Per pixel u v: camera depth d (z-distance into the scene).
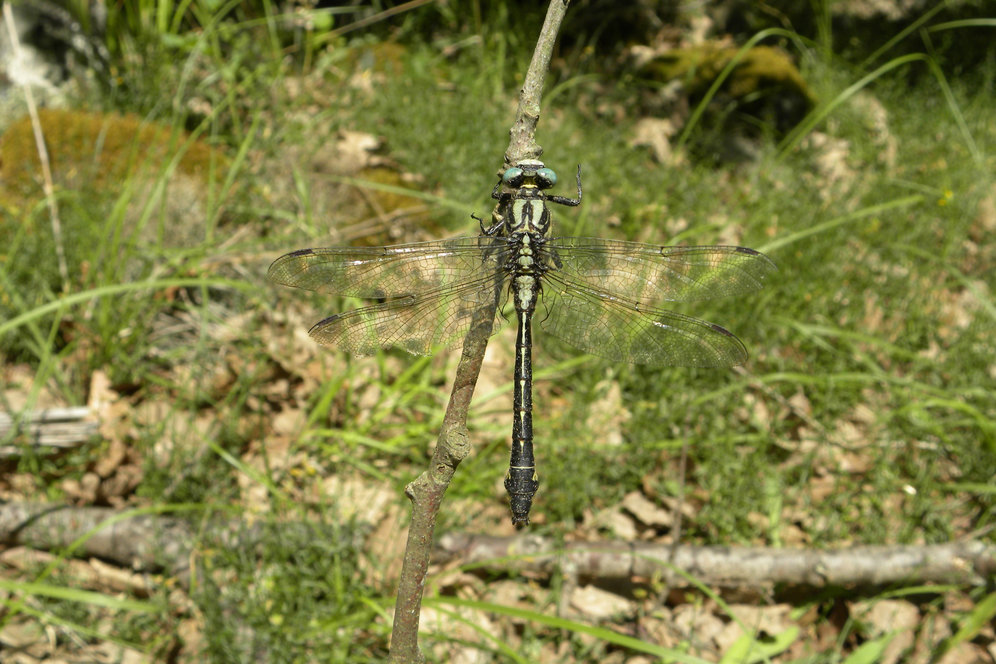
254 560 3.33
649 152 6.15
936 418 4.27
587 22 7.61
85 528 3.29
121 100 5.68
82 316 4.07
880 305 4.83
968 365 4.51
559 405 4.20
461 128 5.75
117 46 6.09
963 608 3.43
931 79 7.56
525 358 2.40
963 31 8.21
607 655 3.26
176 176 4.93
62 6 5.88
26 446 3.49
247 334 4.25
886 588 3.47
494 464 3.80
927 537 3.74
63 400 3.94
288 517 3.52
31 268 4.30
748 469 3.83
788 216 5.45
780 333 4.55
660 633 3.33
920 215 5.69
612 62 7.19
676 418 4.03
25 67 5.85
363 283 2.35
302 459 3.81
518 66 6.84
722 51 6.98
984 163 6.26
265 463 3.54
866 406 4.35
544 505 3.71
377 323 2.34
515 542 3.46
